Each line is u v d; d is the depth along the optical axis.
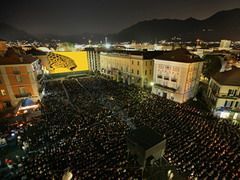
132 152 11.63
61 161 22.02
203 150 23.58
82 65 82.50
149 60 55.25
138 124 30.88
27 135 28.89
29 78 40.78
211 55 62.53
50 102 42.81
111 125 30.81
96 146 25.14
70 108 38.72
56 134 28.34
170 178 9.77
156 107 38.44
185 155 22.72
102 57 75.94
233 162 21.38
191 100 46.16
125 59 61.19
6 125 32.59
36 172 20.31
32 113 36.53
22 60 39.53
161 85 48.44
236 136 27.09
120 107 39.69
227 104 35.84
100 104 41.44
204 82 56.75
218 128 29.30
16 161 23.50
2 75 37.62
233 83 34.84
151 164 10.67
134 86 58.84
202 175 19.53
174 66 43.50
